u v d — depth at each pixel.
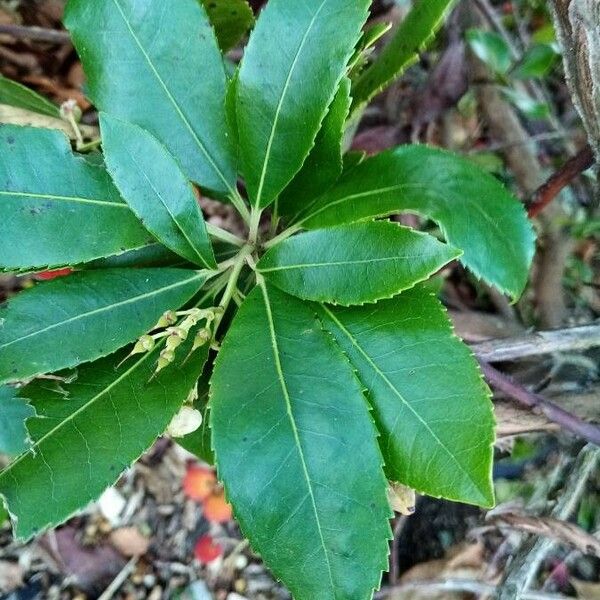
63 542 0.36
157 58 0.20
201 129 0.21
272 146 0.19
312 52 0.18
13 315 0.18
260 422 0.17
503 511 0.30
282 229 0.23
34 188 0.18
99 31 0.20
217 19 0.25
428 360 0.18
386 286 0.17
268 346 0.18
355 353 0.18
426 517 0.36
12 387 0.19
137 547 0.36
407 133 0.40
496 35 0.33
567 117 0.42
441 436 0.18
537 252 0.35
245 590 0.36
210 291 0.21
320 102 0.18
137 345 0.18
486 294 0.37
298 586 0.17
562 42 0.21
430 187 0.20
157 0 0.20
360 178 0.21
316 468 0.17
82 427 0.18
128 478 0.37
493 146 0.39
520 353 0.26
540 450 0.32
